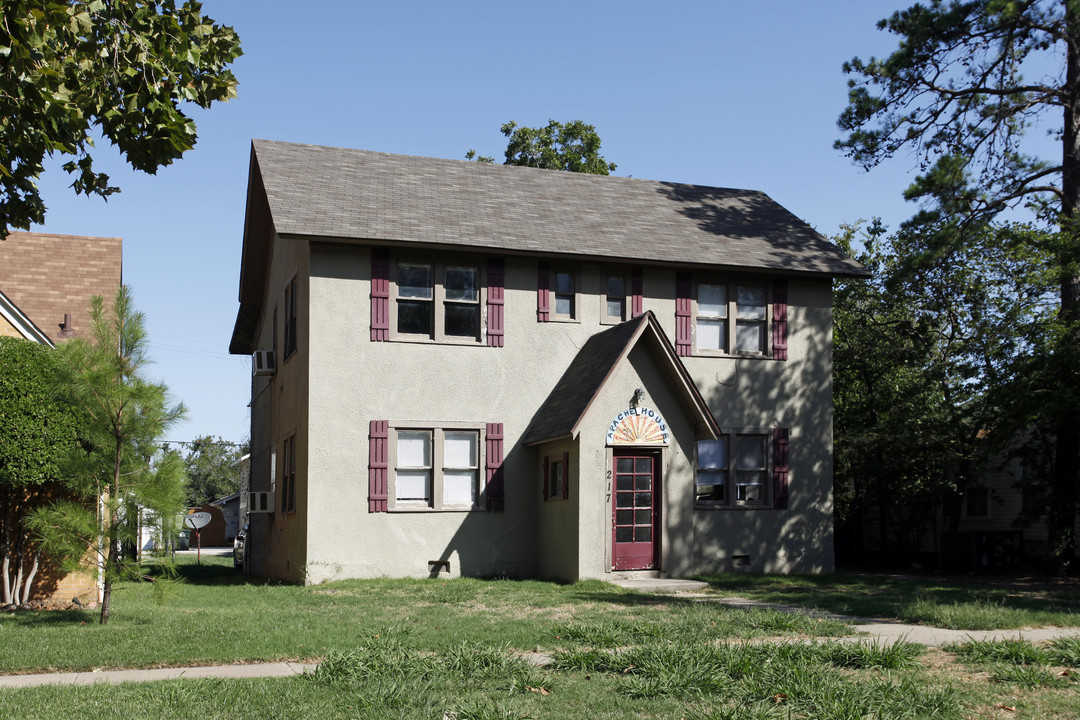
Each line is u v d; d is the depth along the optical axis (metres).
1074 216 22.91
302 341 19.78
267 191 19.95
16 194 11.30
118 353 12.61
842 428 27.83
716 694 8.09
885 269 28.27
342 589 17.47
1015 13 23.69
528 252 20.36
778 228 24.52
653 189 25.41
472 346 20.33
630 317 21.50
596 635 10.58
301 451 19.52
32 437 13.29
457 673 8.62
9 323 15.84
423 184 22.36
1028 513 23.05
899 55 24.81
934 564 26.16
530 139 43.16
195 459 79.50
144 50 10.59
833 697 7.68
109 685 8.20
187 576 24.27
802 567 22.06
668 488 19.44
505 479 20.33
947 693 7.71
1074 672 8.93
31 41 9.11
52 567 15.39
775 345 22.50
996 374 22.72
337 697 7.81
